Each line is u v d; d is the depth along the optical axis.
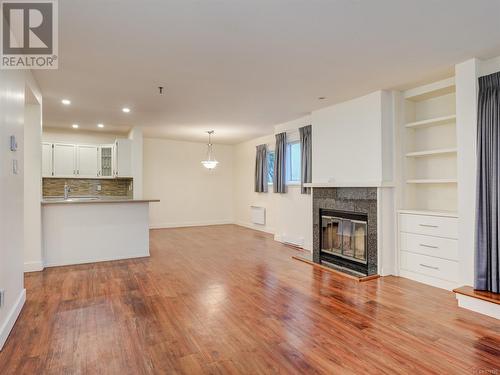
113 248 4.87
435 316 2.76
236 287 3.54
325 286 3.59
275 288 3.51
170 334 2.42
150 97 4.34
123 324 2.59
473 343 2.29
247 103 4.68
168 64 3.19
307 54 2.96
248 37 2.62
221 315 2.77
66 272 4.14
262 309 2.91
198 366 2.00
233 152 9.37
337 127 4.70
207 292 3.37
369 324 2.60
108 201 4.80
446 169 3.92
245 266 4.47
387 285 3.63
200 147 8.94
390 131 4.09
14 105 2.59
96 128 6.71
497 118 2.88
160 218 8.38
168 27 2.45
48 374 1.91
